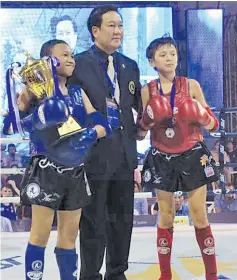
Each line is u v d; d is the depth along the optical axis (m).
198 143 2.25
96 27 2.21
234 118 5.22
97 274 2.22
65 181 1.92
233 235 3.96
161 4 5.25
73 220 1.99
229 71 5.35
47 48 2.03
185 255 3.20
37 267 1.92
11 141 3.99
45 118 1.79
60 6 5.23
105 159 2.18
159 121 2.18
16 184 5.18
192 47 5.32
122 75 2.28
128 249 2.30
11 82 1.89
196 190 2.24
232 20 5.32
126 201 2.26
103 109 2.18
